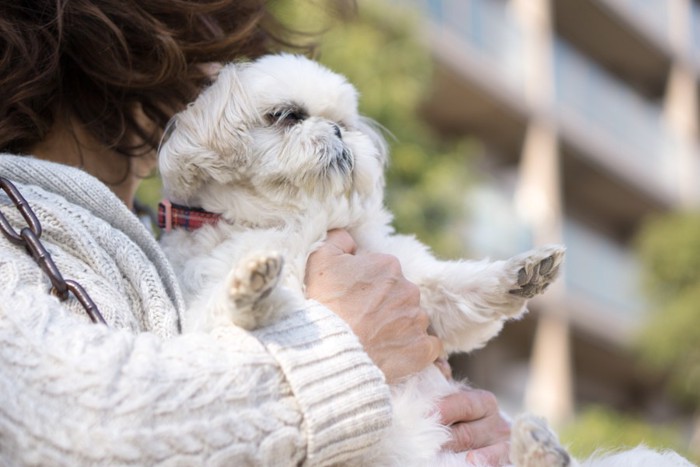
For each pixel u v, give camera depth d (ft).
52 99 6.69
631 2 56.03
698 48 63.87
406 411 6.27
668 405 59.72
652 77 63.10
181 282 6.79
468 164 34.50
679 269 49.73
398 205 24.02
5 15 6.40
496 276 7.24
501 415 7.23
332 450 4.68
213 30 7.75
